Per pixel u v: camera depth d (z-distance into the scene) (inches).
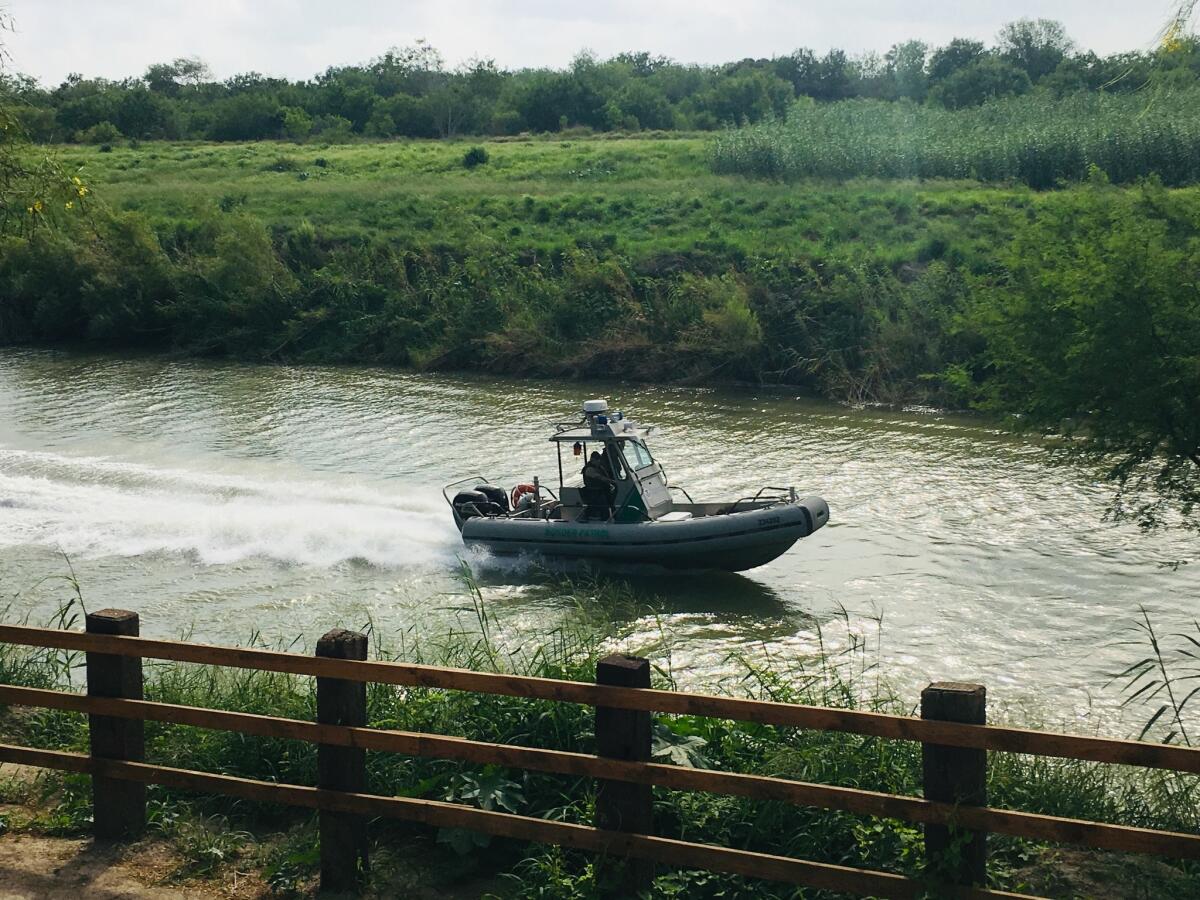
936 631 529.7
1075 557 622.8
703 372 1217.4
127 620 251.8
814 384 1158.3
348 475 839.7
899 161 1660.9
